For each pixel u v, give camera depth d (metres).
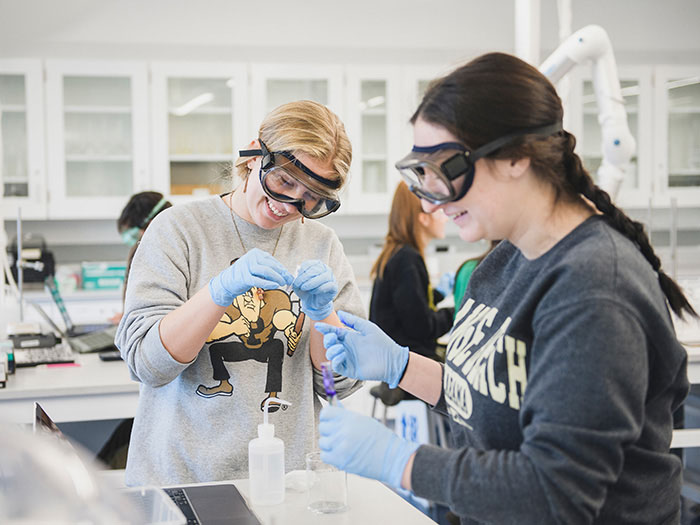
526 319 1.05
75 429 3.03
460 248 5.85
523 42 3.28
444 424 3.36
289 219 1.58
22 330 2.96
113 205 4.98
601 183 2.99
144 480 1.58
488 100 0.99
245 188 1.62
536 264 1.08
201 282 1.62
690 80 5.52
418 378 1.40
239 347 1.59
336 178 1.50
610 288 0.95
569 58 2.88
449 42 5.60
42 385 2.35
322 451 1.08
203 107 5.05
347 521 1.30
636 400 0.95
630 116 5.51
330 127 1.50
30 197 4.85
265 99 5.13
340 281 1.74
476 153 1.00
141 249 1.63
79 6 5.11
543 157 1.02
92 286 4.90
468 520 1.24
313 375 1.70
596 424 0.92
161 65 4.97
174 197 5.04
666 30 5.84
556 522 0.93
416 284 3.00
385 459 1.03
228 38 5.31
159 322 1.50
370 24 5.50
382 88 5.28
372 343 1.41
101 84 4.93
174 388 1.58
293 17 5.39
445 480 0.98
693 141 5.57
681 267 5.81
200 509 1.27
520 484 0.94
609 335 0.93
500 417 1.10
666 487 1.09
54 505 0.88
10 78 4.80
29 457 0.90
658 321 0.98
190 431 1.57
